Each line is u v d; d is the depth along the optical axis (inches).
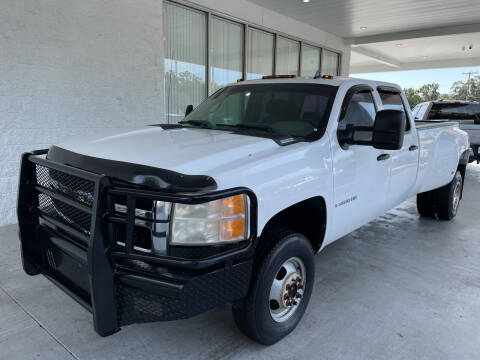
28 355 97.5
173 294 77.3
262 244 97.3
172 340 105.5
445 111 404.8
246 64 352.2
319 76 141.6
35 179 105.5
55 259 98.7
